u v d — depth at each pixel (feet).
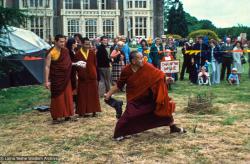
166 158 22.48
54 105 32.04
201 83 55.62
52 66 31.73
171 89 49.98
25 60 58.95
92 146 25.22
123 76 26.09
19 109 39.27
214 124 30.17
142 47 54.60
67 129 29.89
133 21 183.73
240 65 58.18
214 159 22.15
